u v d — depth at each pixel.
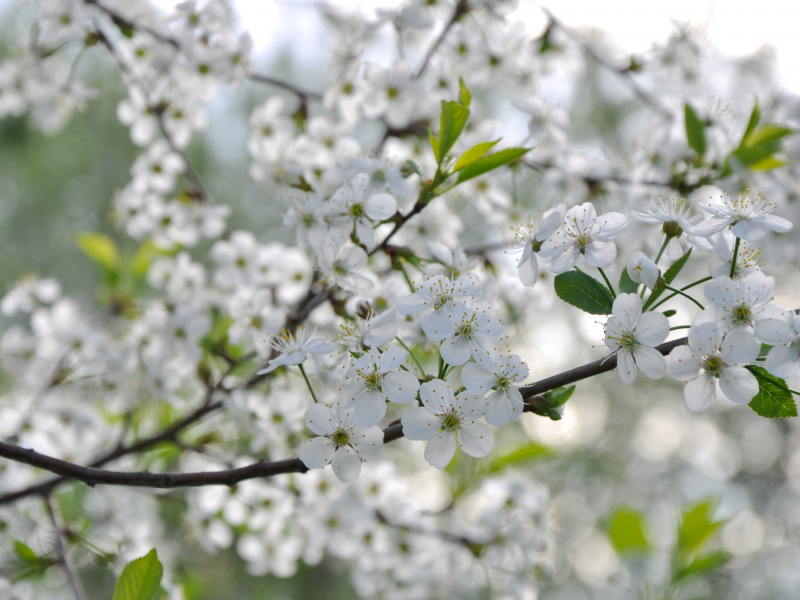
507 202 4.04
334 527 3.89
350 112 3.95
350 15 4.11
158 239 4.47
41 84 4.64
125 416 3.74
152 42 4.19
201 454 3.56
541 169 4.08
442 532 3.87
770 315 1.77
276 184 3.79
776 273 5.00
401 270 2.75
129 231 4.49
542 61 4.50
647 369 1.87
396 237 3.51
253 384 3.71
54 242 9.34
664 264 3.81
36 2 4.52
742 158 3.69
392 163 3.08
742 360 1.78
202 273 4.36
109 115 8.86
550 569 3.92
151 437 3.59
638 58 4.50
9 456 1.97
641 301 1.94
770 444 12.65
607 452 12.21
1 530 3.58
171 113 4.37
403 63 3.79
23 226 9.20
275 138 3.95
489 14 4.05
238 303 3.55
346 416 1.96
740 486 12.40
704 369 1.84
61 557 3.17
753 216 2.02
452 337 1.96
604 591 7.29
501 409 1.91
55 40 4.09
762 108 4.53
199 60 4.02
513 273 3.75
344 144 3.76
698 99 4.41
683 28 4.52
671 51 4.54
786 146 4.24
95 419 4.12
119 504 4.01
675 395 12.37
